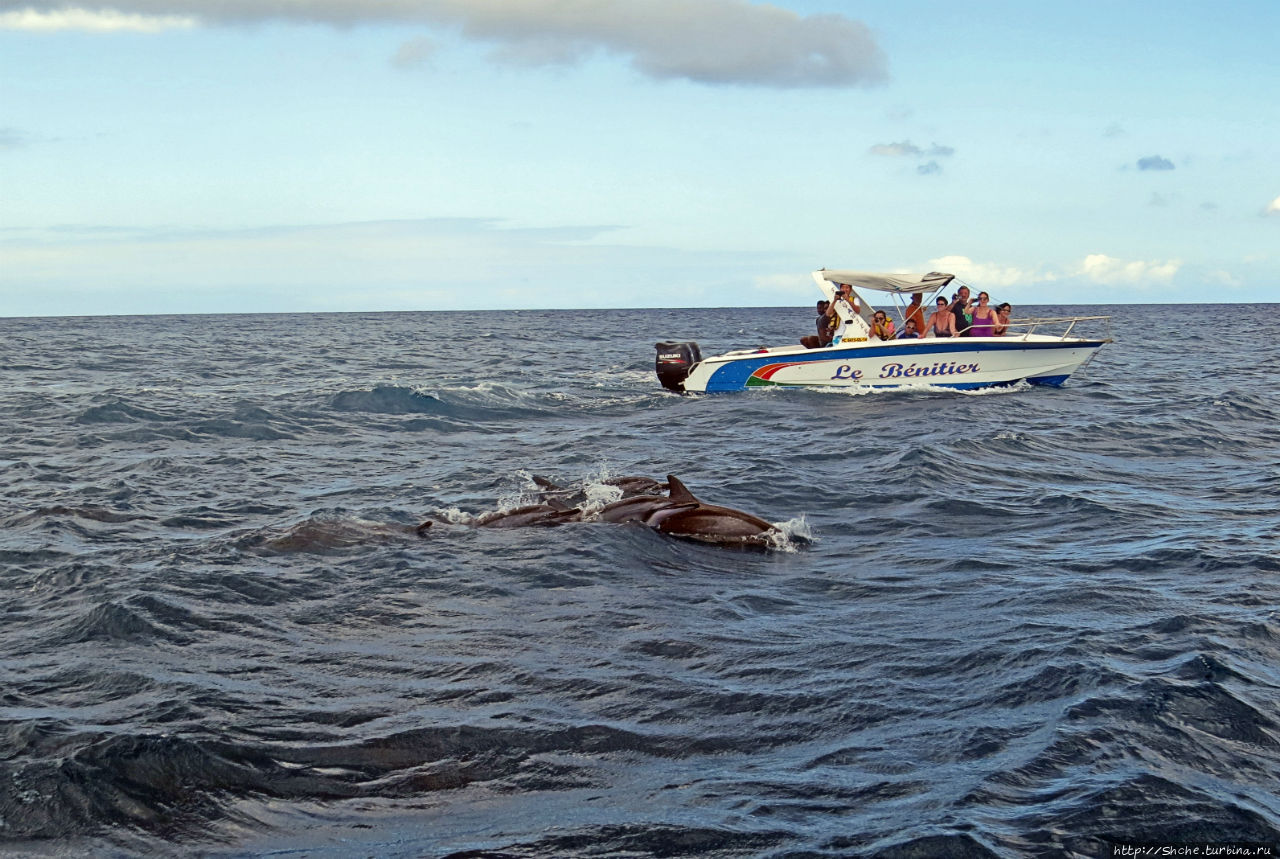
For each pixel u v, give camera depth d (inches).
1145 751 167.2
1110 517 360.8
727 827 145.2
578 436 589.3
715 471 457.1
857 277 792.3
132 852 140.6
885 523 359.9
